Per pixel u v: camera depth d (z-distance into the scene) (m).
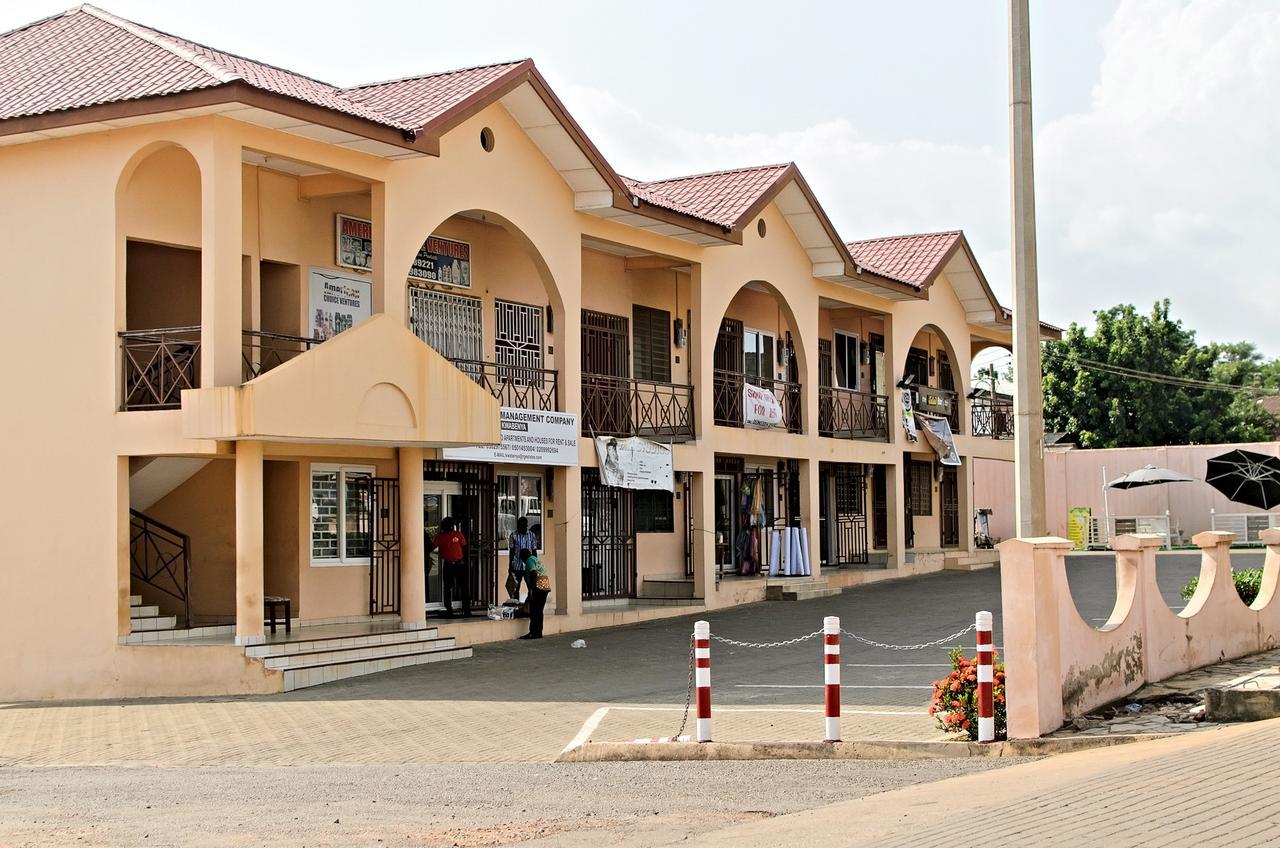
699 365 26.47
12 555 18.34
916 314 34.72
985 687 11.34
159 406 17.64
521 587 23.59
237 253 17.36
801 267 29.77
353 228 21.17
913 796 9.33
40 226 18.38
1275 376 64.94
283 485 20.34
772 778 10.80
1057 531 44.19
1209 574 15.47
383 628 19.97
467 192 21.02
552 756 12.41
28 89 18.55
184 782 11.48
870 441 32.53
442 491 22.77
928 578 33.00
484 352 23.53
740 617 24.88
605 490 25.89
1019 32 12.42
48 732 14.77
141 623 18.50
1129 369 52.62
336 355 17.61
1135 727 11.58
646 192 26.23
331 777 11.57
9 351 18.53
